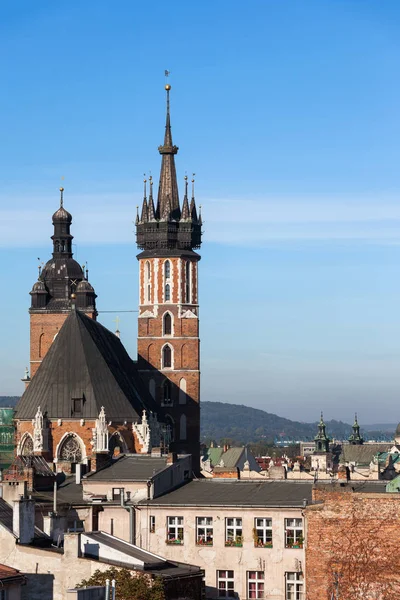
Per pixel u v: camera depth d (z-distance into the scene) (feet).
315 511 315.17
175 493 412.16
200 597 304.30
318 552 313.94
